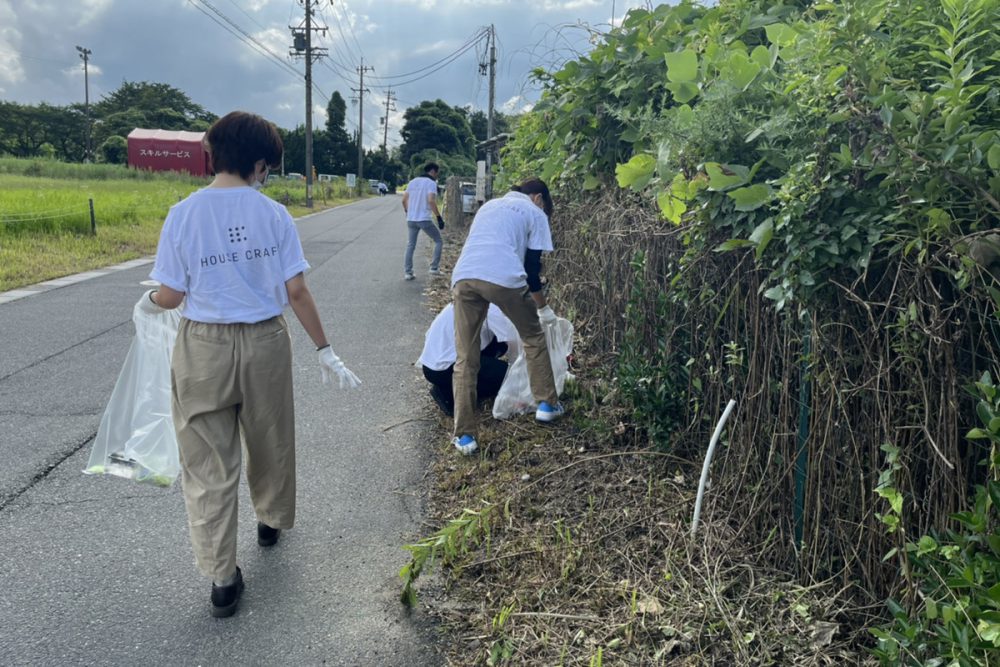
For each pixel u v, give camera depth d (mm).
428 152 65438
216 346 2781
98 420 4777
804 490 2676
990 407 1897
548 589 2885
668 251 3797
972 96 2139
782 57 2775
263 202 2889
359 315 8211
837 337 2387
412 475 4066
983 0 2164
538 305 4547
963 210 2123
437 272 11547
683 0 4727
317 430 4699
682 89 3297
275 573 3129
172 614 2840
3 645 2623
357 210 34188
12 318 7645
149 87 99438
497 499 3621
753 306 2891
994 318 2053
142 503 3715
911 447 2260
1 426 4641
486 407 4855
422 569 3109
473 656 2598
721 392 3328
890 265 2234
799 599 2586
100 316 7844
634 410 3955
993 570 1880
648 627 2588
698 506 3012
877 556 2412
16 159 49156
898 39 2521
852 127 2324
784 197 2359
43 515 3564
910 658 2064
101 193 23141
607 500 3482
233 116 2832
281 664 2578
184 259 2773
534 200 4605
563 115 5520
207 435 2828
